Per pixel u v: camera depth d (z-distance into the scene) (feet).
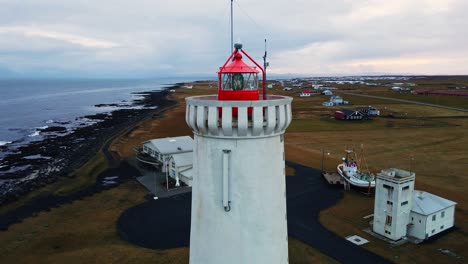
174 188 143.74
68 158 200.13
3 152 223.92
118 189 144.77
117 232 106.63
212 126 26.50
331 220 113.70
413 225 101.50
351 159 171.01
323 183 149.28
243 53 30.04
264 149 27.22
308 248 95.81
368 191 135.23
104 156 198.70
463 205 123.75
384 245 97.25
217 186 27.48
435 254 92.22
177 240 101.04
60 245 99.04
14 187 151.33
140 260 89.92
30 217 118.32
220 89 29.40
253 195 27.07
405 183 98.22
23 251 95.55
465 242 98.63
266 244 27.78
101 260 90.38
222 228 27.55
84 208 125.90
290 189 142.61
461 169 165.07
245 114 25.86
